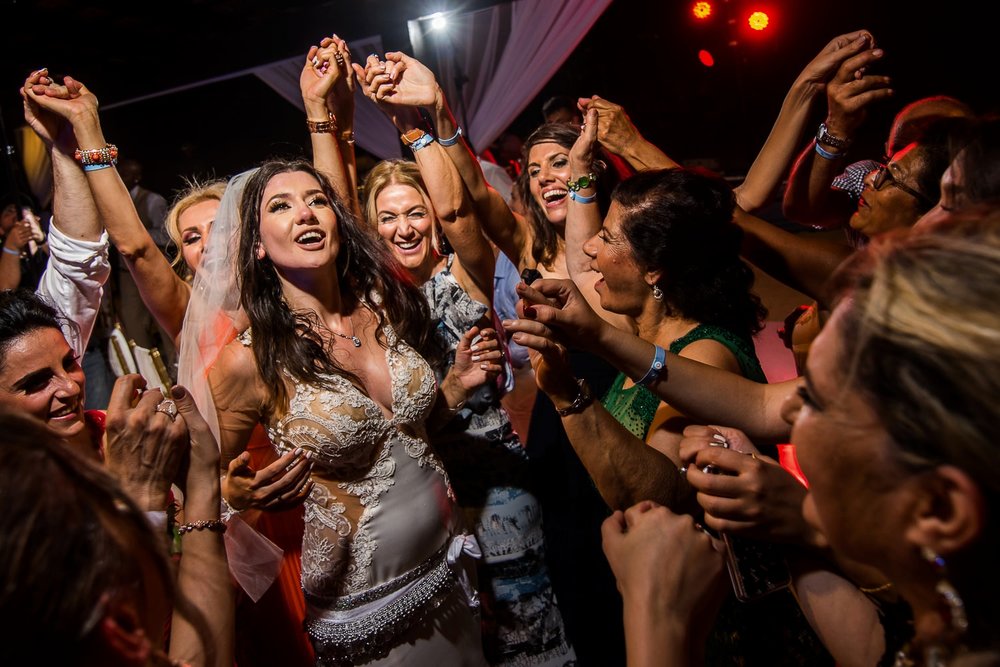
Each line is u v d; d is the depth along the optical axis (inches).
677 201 64.1
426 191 118.9
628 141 91.8
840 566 39.8
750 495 38.6
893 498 24.5
